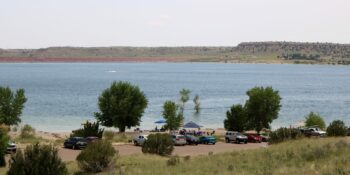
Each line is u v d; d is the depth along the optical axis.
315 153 35.50
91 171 37.59
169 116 83.81
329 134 65.50
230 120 79.62
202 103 159.50
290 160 34.91
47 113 123.00
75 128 97.19
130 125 79.81
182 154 51.94
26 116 116.38
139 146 61.09
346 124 109.19
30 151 30.97
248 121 79.38
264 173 28.83
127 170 36.06
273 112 78.75
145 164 39.62
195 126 85.88
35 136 72.75
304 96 195.50
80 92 192.12
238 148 58.81
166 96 179.12
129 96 78.88
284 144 46.78
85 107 137.62
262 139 69.62
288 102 168.50
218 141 71.19
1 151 44.50
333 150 36.12
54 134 81.94
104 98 78.88
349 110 143.25
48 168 30.42
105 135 72.06
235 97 184.12
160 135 51.62
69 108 135.00
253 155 39.53
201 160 39.78
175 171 34.00
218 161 37.94
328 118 122.88
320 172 27.38
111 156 38.69
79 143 57.00
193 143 64.75
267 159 36.31
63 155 51.16
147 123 107.38
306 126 83.81
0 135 45.12
